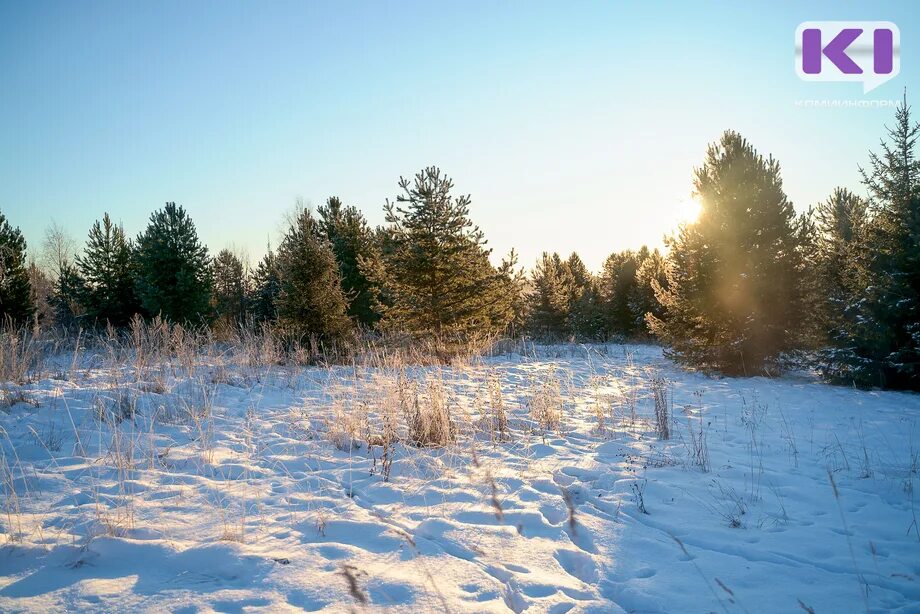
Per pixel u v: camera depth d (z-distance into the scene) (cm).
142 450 559
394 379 806
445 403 709
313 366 1277
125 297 2153
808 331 1227
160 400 762
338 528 388
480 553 357
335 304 1447
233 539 363
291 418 715
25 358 834
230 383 942
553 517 425
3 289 1745
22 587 297
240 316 2698
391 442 614
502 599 299
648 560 354
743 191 1278
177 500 436
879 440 652
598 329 2730
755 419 774
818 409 859
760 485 494
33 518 388
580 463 554
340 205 2109
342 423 654
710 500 457
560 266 3144
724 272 1284
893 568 338
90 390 763
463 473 527
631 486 488
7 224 1862
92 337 1302
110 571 323
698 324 1338
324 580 312
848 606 295
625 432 688
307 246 1434
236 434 648
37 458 532
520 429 699
